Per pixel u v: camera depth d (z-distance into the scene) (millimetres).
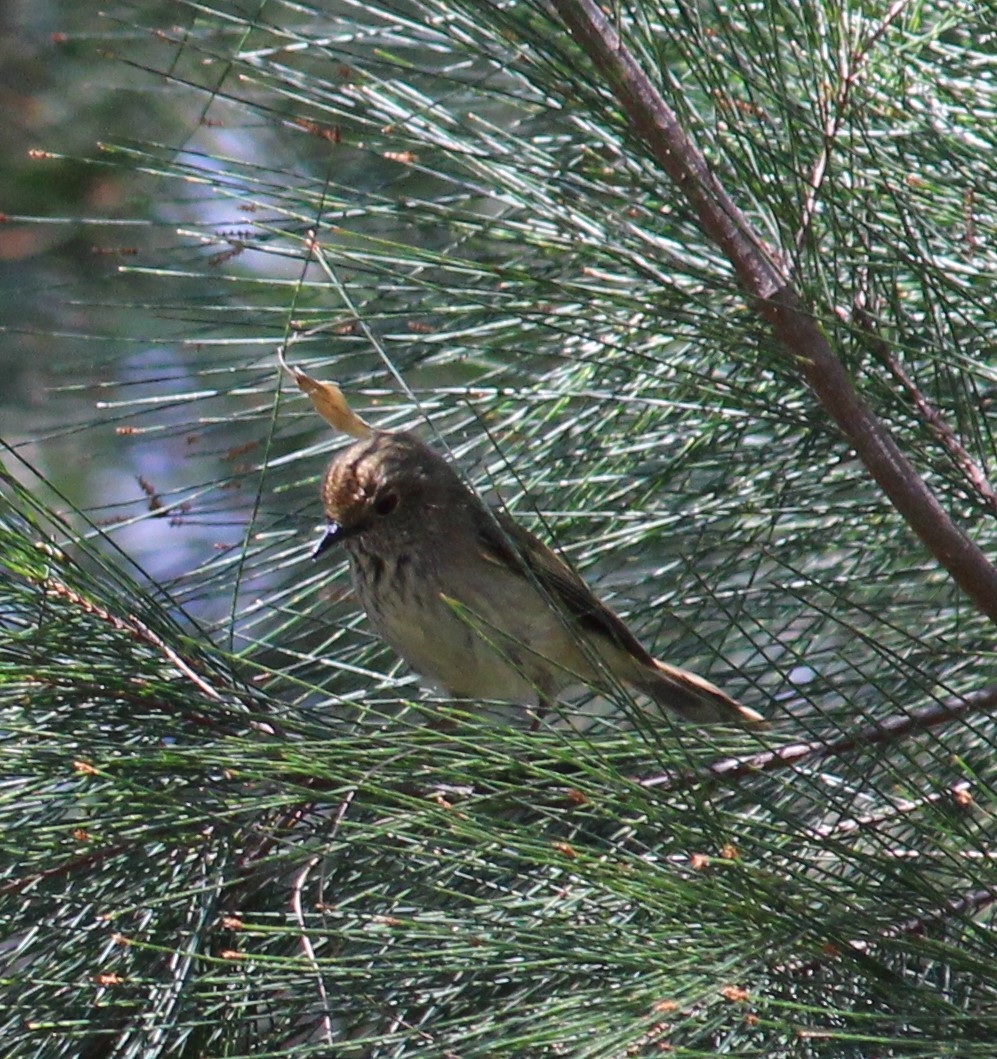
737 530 9367
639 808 6008
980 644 8977
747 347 7672
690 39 8016
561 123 8133
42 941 6637
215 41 10398
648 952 5691
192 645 7109
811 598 9250
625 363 8859
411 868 6777
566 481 9148
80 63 14883
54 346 14758
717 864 5816
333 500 9625
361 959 5906
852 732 6508
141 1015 6238
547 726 6449
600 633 9789
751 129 7336
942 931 5891
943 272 7398
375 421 10094
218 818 6434
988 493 7469
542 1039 5406
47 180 14961
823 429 7500
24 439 14758
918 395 7664
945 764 6566
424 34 9016
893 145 8031
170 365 9297
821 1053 5625
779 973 5746
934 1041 5395
